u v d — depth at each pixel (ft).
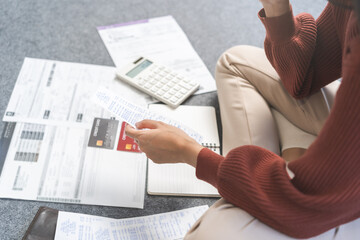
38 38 3.75
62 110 3.14
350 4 1.90
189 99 3.41
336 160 1.51
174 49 3.83
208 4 4.44
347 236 1.84
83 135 3.00
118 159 2.90
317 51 2.58
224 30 4.18
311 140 2.82
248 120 2.86
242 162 1.88
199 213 2.66
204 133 3.12
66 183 2.71
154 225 2.56
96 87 3.37
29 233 2.38
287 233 1.76
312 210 1.63
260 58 3.10
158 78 3.41
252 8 4.48
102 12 4.14
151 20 4.13
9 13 3.93
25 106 3.13
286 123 2.99
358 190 1.53
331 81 2.73
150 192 2.74
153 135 2.44
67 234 2.40
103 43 3.81
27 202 2.61
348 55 1.49
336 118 1.48
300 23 2.58
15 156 2.80
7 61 3.48
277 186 1.71
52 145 2.90
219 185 1.98
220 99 3.13
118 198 2.70
